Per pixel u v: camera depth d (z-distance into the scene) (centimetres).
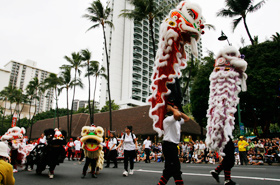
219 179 548
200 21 324
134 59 7800
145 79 8094
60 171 830
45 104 10806
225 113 474
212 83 512
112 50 7888
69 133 3266
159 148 1836
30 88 4938
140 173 744
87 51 3030
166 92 301
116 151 1018
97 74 3170
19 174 715
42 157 664
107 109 5178
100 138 658
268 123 2483
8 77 9612
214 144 473
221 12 2436
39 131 4491
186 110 4406
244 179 562
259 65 2080
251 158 1394
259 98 1997
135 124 3062
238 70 505
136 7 1905
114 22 8112
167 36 303
